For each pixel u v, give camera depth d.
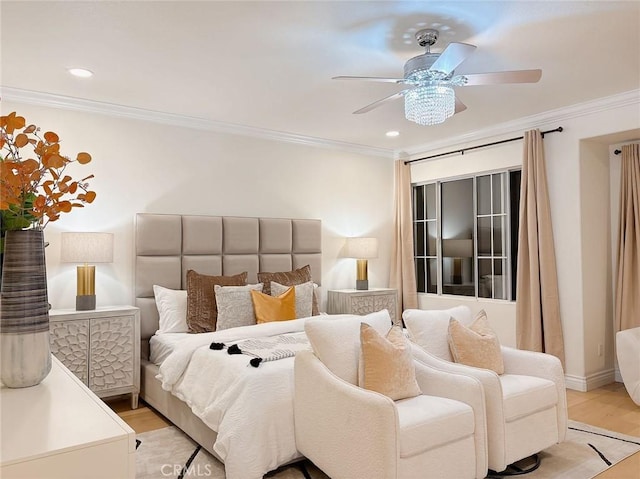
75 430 1.10
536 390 2.68
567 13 2.49
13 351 1.39
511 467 2.68
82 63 3.10
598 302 4.31
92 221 3.90
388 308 5.31
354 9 2.43
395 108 4.14
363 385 2.42
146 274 4.03
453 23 2.59
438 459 2.20
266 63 3.12
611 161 4.49
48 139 1.38
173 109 4.12
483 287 5.09
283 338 3.26
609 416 3.52
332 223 5.45
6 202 1.29
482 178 5.10
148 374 3.69
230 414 2.48
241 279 4.26
